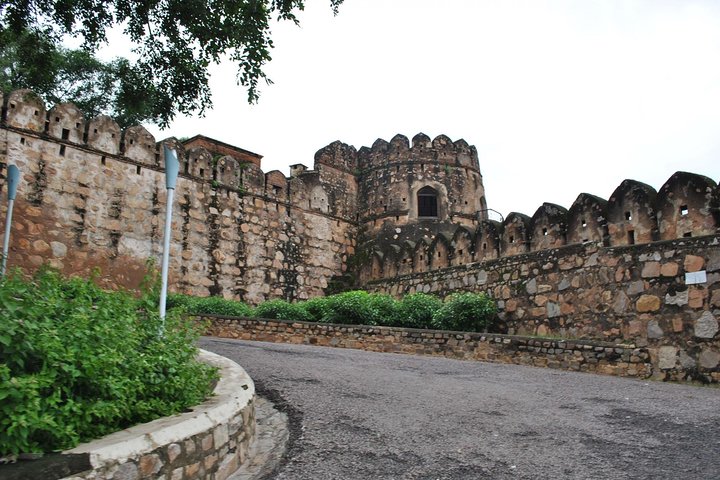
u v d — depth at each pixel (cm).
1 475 252
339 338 1216
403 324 1262
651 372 860
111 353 364
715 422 534
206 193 1684
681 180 957
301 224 1948
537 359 953
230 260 1703
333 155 2184
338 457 427
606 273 1010
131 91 957
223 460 393
